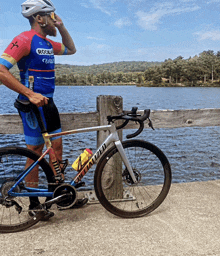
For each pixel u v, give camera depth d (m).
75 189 2.27
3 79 2.14
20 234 2.19
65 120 2.70
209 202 2.88
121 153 2.43
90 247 2.02
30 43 2.24
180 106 50.59
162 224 2.38
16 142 13.99
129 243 2.08
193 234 2.22
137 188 3.26
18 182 2.19
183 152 14.58
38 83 2.32
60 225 2.34
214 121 3.23
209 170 10.99
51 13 2.36
